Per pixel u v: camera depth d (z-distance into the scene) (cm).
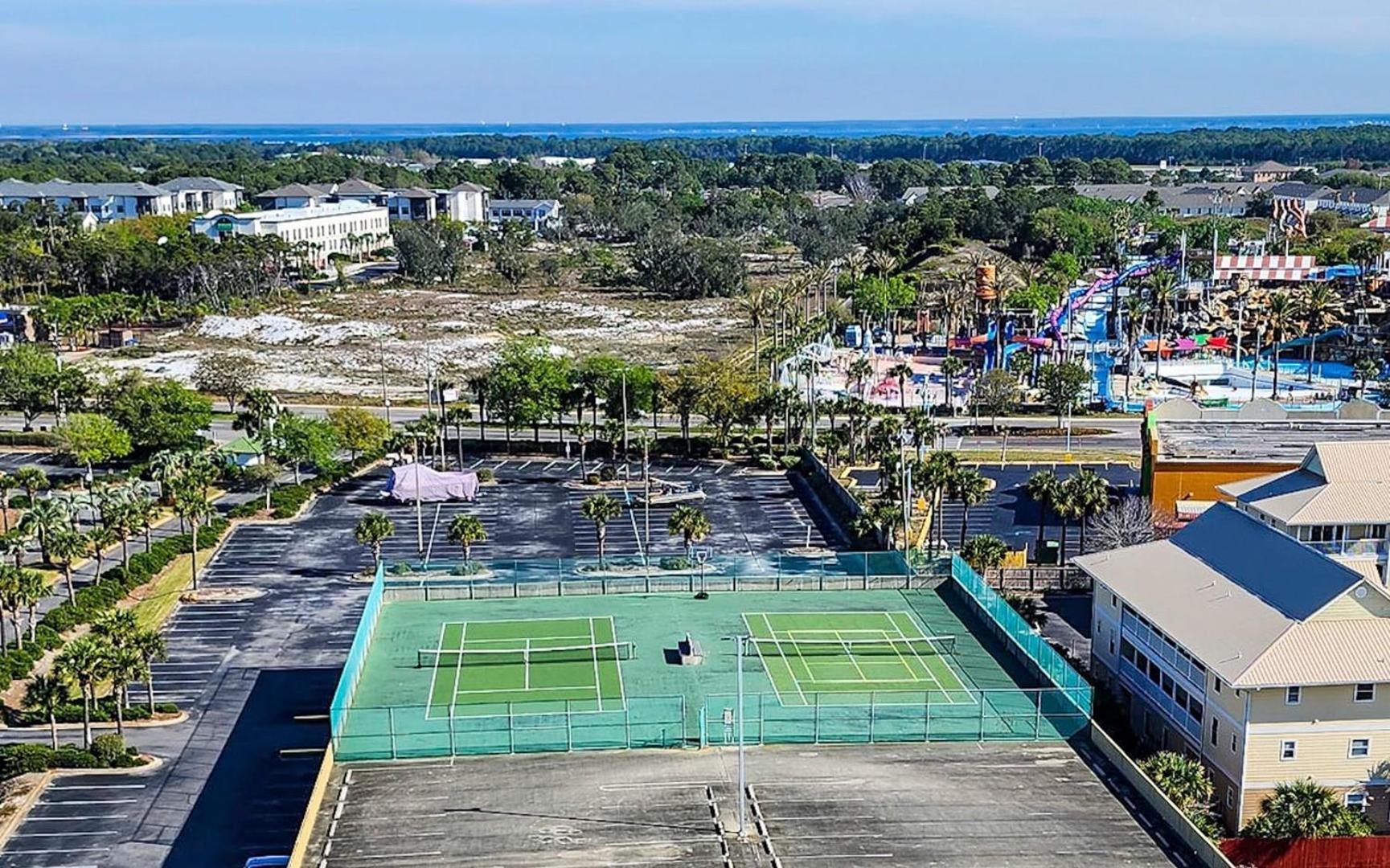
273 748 7831
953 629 8406
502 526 12531
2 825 6894
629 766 6341
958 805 5938
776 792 6056
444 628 8400
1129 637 7869
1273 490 8969
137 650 7706
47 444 15425
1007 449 15275
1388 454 8856
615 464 14950
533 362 15712
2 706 8256
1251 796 6631
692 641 7850
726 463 14988
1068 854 5512
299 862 5397
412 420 16712
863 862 5425
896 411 16388
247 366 19312
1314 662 6538
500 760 6406
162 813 7062
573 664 7750
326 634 9656
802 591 9219
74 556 10362
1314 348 19988
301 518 12781
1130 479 13862
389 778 6216
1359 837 5912
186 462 12188
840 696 7238
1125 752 6669
